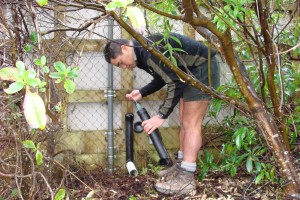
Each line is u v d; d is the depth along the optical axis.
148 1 2.19
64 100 1.93
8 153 1.83
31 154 1.85
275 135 1.79
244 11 1.65
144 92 3.19
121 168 3.54
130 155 3.34
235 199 2.77
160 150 3.12
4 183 1.84
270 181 2.56
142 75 3.57
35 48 1.92
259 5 1.83
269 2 2.05
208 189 3.00
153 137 3.15
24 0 1.67
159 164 3.27
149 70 2.95
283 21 2.89
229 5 1.66
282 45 2.77
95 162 3.50
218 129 3.45
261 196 2.73
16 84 1.12
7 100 1.65
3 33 1.73
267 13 1.95
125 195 2.96
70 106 3.46
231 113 3.55
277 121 2.06
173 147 3.62
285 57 2.75
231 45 1.74
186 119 2.98
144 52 2.74
